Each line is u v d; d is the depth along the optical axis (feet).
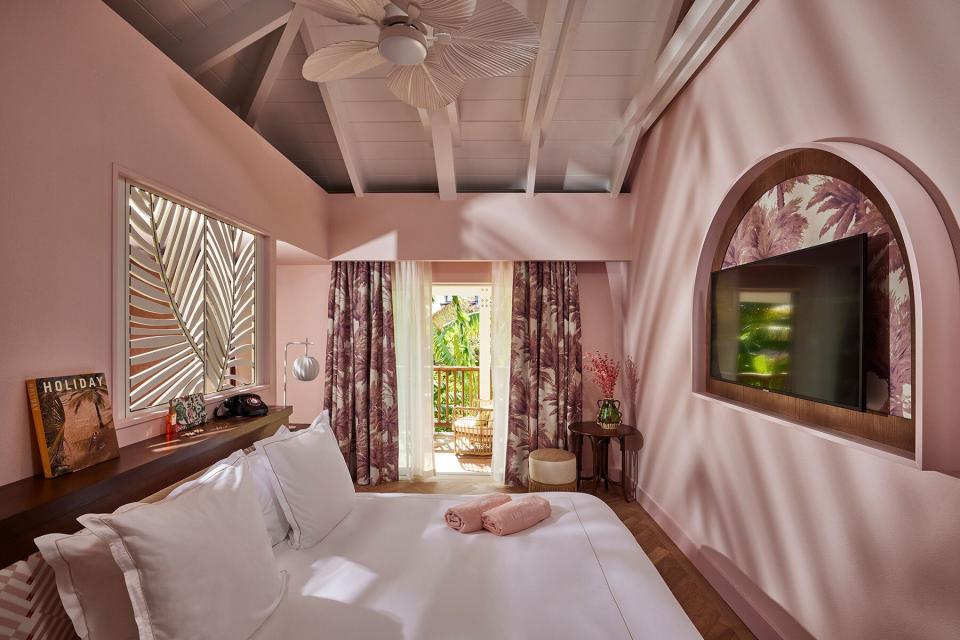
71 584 4.06
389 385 14.78
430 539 6.44
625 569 5.54
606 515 7.25
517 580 5.32
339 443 14.62
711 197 8.88
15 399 4.97
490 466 16.51
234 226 9.58
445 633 4.40
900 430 4.85
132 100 6.56
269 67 10.12
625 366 14.55
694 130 9.55
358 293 14.79
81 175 5.73
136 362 6.86
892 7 4.88
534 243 14.03
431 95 7.64
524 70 11.23
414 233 14.14
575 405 14.60
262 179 10.30
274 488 6.48
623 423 14.71
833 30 5.70
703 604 8.13
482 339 19.85
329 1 5.80
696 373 9.04
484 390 19.85
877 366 5.16
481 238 14.06
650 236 12.19
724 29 7.87
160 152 7.10
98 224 5.97
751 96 7.47
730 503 8.23
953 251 4.33
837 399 5.57
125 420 6.53
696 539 9.54
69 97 5.57
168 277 7.59
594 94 11.73
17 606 3.94
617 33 10.32
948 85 4.33
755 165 6.98
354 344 14.74
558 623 4.53
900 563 4.89
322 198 13.78
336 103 11.65
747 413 6.97
